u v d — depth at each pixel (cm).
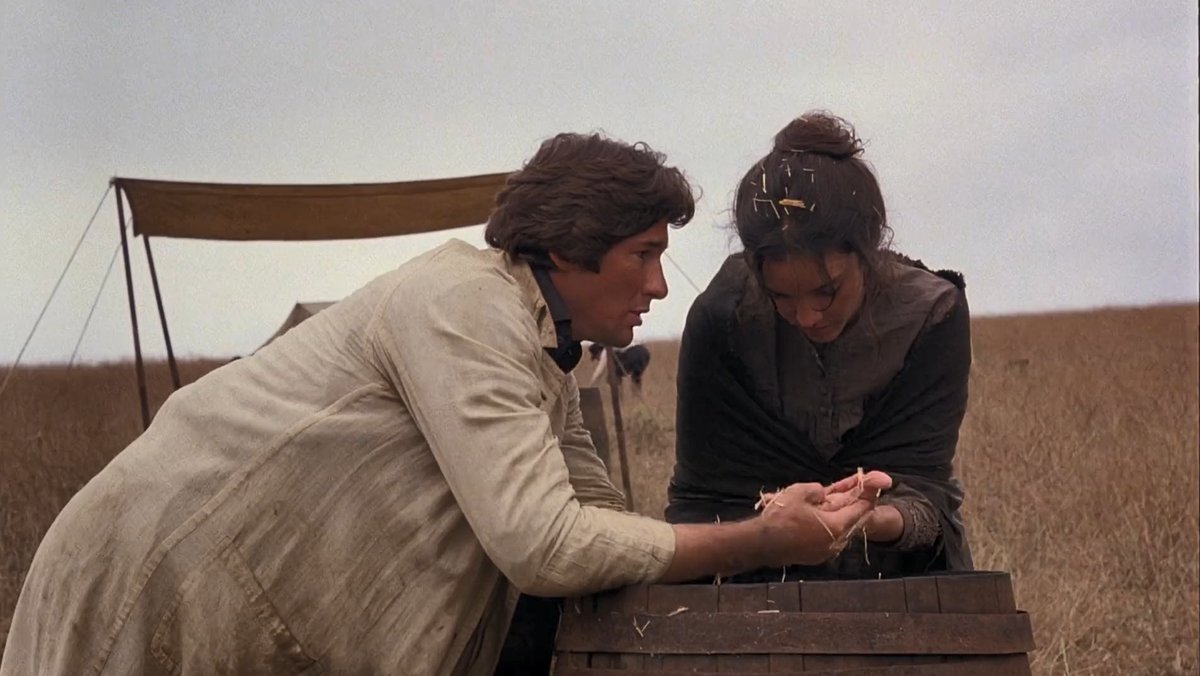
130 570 197
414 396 193
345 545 196
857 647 183
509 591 216
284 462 196
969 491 521
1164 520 492
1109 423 528
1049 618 454
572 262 204
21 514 543
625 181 202
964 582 190
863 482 203
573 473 234
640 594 190
